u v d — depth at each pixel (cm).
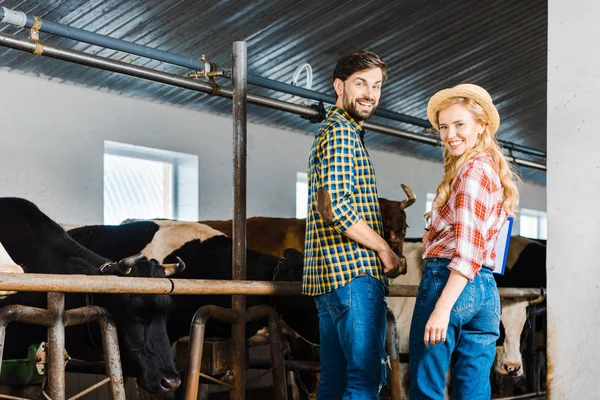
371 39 671
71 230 465
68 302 329
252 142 761
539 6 681
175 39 596
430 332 221
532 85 830
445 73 754
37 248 349
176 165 720
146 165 707
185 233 456
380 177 901
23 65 583
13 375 358
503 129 919
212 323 416
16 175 586
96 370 362
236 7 581
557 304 287
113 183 682
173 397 448
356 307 252
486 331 236
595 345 278
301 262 385
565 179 287
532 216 1184
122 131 655
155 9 556
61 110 615
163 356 320
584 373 280
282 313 404
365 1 615
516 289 449
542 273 574
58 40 562
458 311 228
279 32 627
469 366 236
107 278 262
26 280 241
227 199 739
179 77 351
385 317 259
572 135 287
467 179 227
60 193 612
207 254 449
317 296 265
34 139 598
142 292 272
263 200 769
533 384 557
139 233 458
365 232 250
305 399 483
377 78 261
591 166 282
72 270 333
